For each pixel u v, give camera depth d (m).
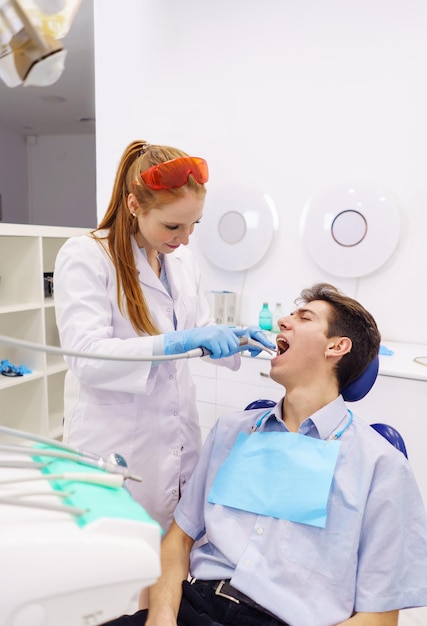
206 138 2.39
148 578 0.47
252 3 2.20
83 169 5.91
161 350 0.94
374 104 2.06
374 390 1.73
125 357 0.63
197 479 1.07
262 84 2.25
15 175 5.86
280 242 2.31
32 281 2.47
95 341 0.98
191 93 2.38
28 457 0.61
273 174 2.29
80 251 1.07
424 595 0.84
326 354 0.99
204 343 0.92
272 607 0.84
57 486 0.55
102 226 1.13
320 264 2.16
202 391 2.08
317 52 2.13
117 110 2.55
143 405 1.13
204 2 2.29
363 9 2.03
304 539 0.87
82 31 2.83
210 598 0.90
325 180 2.19
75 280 1.04
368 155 2.11
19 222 5.99
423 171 2.02
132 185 1.01
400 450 1.03
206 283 2.51
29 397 2.61
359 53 2.06
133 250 1.12
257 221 2.26
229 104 2.32
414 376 1.66
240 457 1.00
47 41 0.50
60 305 1.06
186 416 1.23
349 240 2.08
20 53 0.52
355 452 0.92
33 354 2.54
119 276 1.08
